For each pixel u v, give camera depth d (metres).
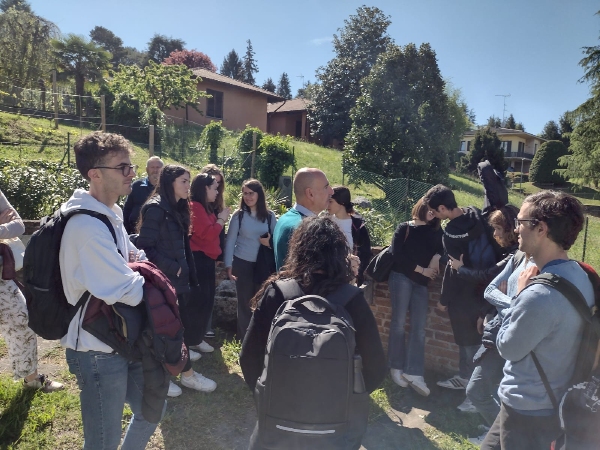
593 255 10.18
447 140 17.39
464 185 25.66
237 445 3.15
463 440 3.33
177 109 26.56
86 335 2.08
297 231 2.19
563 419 1.79
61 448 2.98
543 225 1.95
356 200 11.73
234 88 30.00
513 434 2.00
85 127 19.52
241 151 14.90
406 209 11.66
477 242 3.51
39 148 14.84
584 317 1.83
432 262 3.86
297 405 1.78
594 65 27.70
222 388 3.88
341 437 1.88
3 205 3.22
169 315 2.13
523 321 1.87
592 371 1.82
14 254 3.29
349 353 1.83
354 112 16.86
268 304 2.07
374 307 4.57
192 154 18.50
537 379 1.92
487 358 2.94
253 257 4.48
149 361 2.13
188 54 51.72
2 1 33.09
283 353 1.80
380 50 33.78
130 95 20.22
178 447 3.09
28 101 20.70
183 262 3.51
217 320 5.19
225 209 4.30
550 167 39.75
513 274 2.62
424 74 16.61
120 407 2.19
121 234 2.24
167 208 3.43
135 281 2.06
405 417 3.65
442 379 4.23
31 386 3.52
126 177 2.18
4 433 3.04
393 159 16.34
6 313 3.28
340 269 2.07
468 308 3.61
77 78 25.44
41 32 24.75
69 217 2.07
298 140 32.53
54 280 2.09
